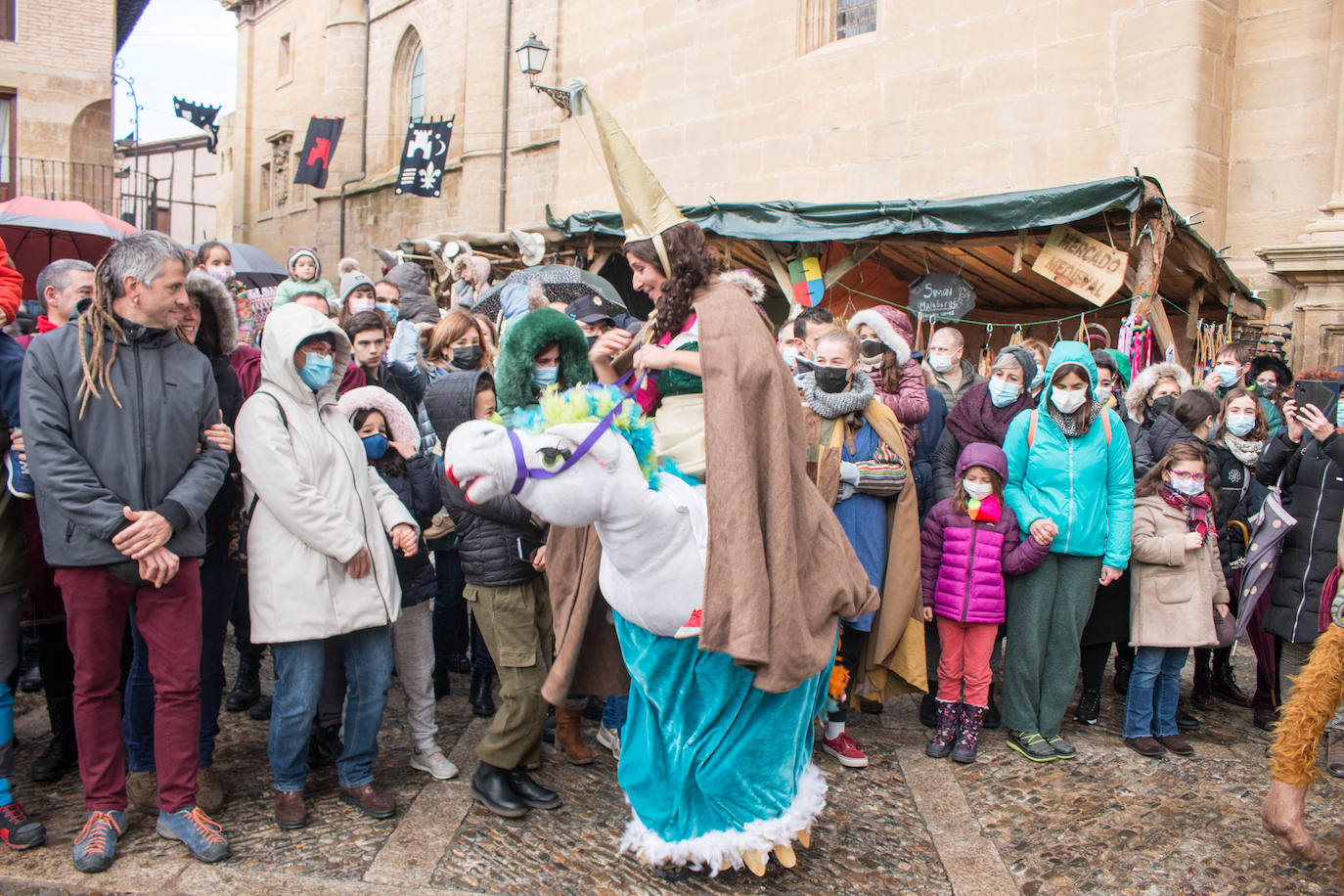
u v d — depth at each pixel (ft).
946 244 24.49
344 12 81.30
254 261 29.04
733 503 8.73
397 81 78.74
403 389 17.12
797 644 8.81
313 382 11.28
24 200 25.46
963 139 34.12
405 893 9.81
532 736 11.59
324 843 10.80
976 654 13.94
